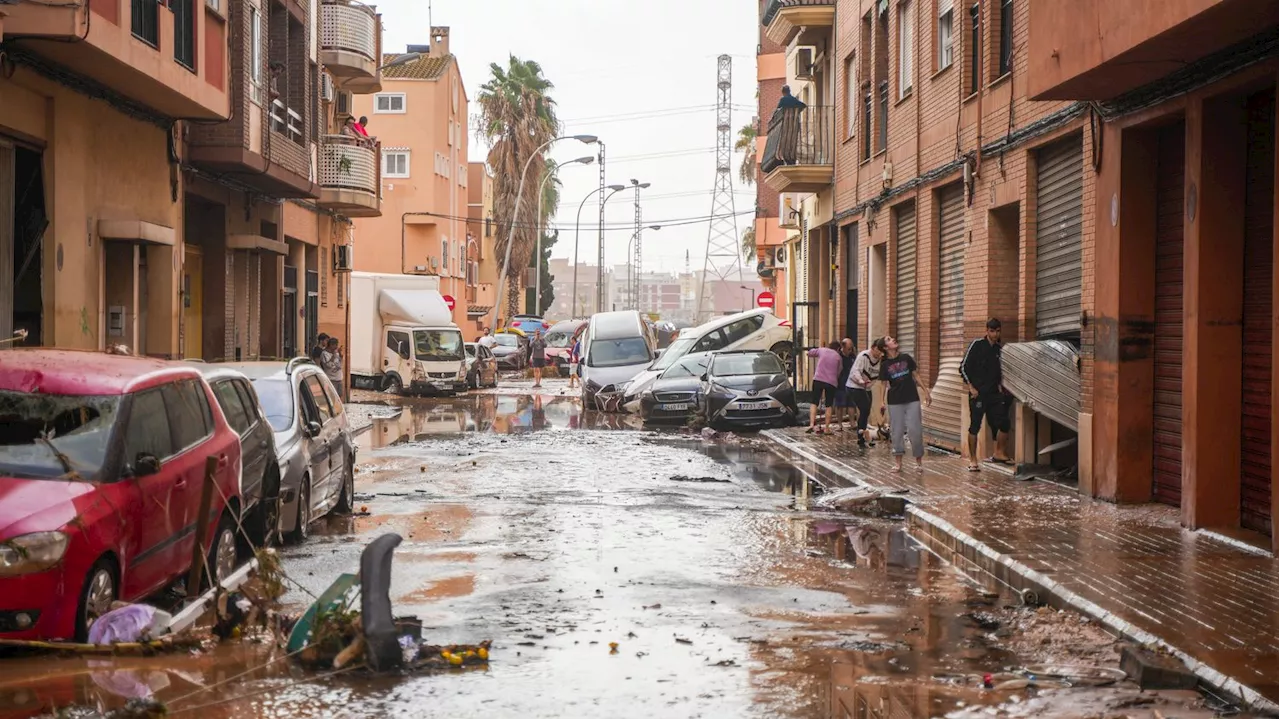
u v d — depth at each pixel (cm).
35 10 1475
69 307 1731
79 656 749
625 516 1432
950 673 740
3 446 824
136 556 822
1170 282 1397
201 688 691
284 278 3247
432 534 1286
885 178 2588
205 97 1997
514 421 3131
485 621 877
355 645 739
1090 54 1245
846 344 2630
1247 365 1217
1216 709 663
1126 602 897
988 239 1938
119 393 866
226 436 1009
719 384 2830
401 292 4419
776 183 3422
